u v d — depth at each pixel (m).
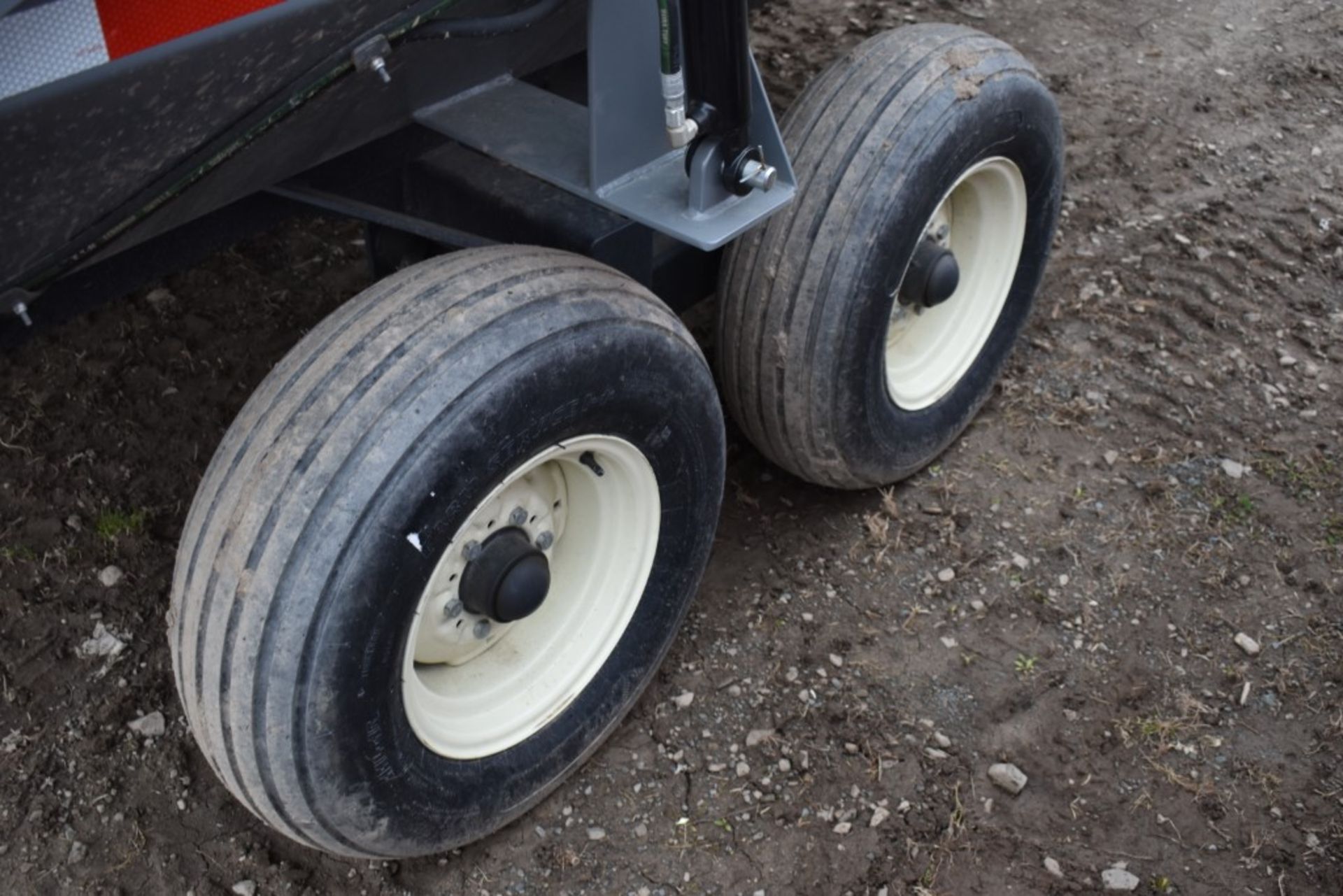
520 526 2.29
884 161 2.62
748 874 2.51
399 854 2.27
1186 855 2.55
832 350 2.70
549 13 2.21
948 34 2.85
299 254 3.95
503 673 2.46
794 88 4.75
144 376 3.51
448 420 1.92
